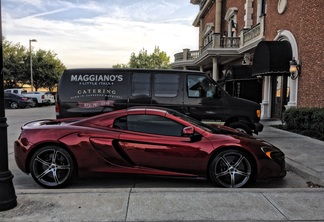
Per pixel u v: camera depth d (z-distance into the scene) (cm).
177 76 823
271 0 1454
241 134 566
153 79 820
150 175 503
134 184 537
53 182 501
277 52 1259
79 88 816
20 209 384
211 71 3120
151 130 515
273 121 1418
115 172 503
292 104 1197
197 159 495
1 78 374
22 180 562
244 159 495
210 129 550
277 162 510
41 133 504
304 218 366
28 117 1730
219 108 830
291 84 1209
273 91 1569
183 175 502
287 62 1255
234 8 2270
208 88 832
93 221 355
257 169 496
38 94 2892
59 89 816
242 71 1734
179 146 496
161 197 426
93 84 817
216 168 496
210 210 385
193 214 374
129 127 517
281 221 359
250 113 838
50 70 4156
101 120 523
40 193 438
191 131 491
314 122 965
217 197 427
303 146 815
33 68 3931
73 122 548
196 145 496
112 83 816
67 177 498
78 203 404
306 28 1129
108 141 500
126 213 375
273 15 1433
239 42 2042
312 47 1100
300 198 427
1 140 377
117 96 813
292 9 1240
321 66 1061
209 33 3216
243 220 360
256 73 1388
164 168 501
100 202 407
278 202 412
